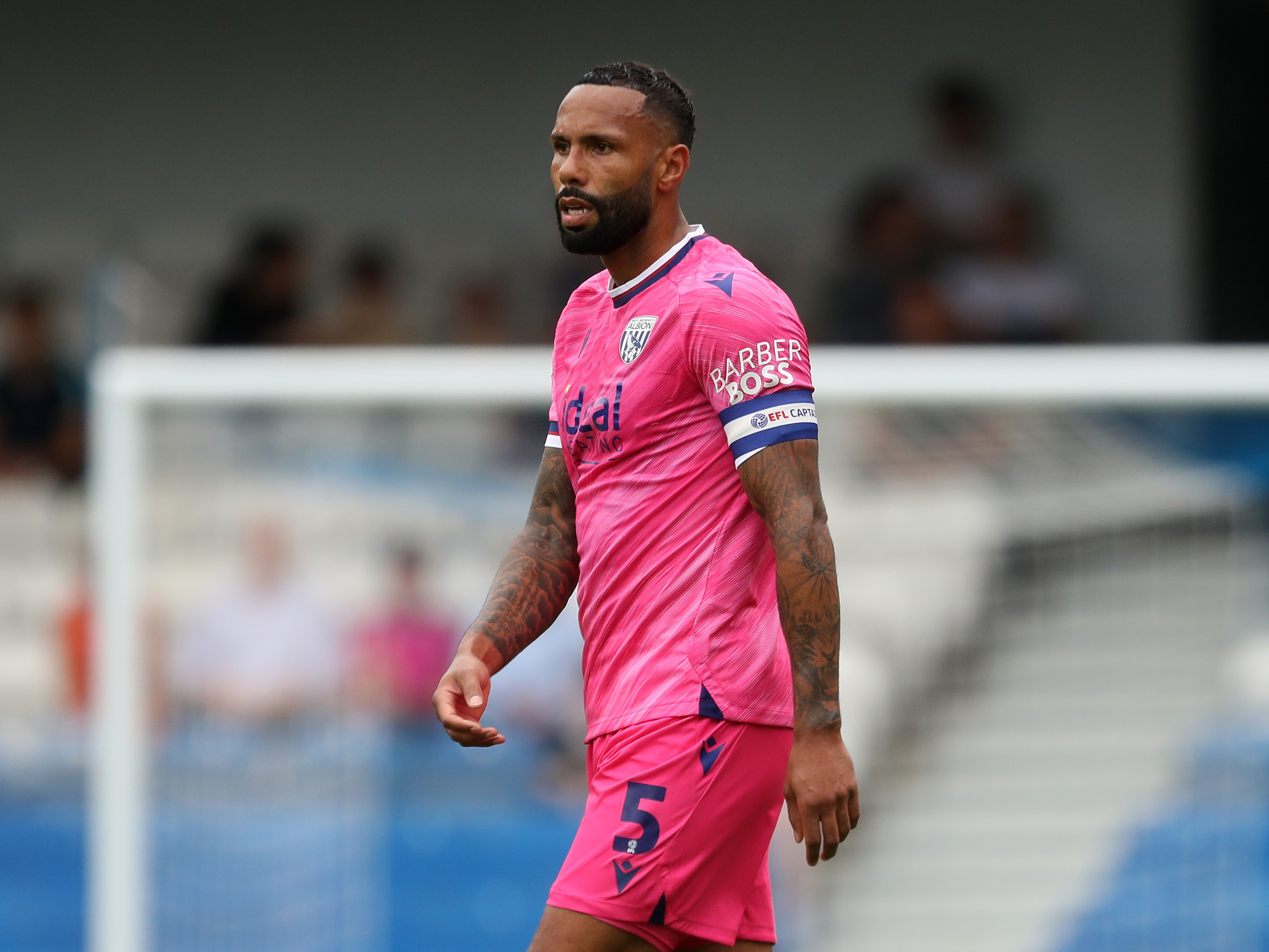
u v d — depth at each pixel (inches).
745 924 347.3
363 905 687.7
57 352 1272.1
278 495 708.0
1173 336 1261.1
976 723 666.2
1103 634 668.1
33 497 884.0
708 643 323.9
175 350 1258.0
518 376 700.7
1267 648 663.8
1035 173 1268.5
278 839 695.1
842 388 677.3
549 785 674.2
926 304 1194.0
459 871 681.0
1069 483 674.2
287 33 1318.9
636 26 1298.0
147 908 694.5
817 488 315.0
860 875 658.2
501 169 1314.0
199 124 1325.0
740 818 328.5
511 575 359.3
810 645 307.0
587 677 342.6
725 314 317.4
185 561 706.8
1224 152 1256.8
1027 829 661.3
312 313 1277.1
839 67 1279.5
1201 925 655.1
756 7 1284.4
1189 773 663.1
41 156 1331.2
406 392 700.7
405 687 697.0
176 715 700.7
